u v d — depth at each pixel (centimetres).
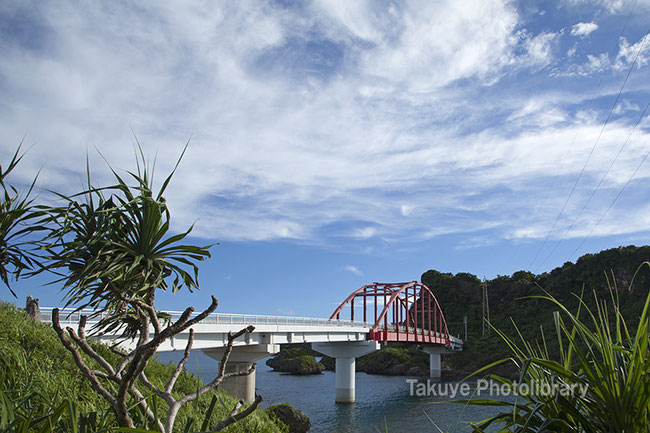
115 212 348
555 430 266
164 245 356
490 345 9144
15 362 582
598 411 264
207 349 3100
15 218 356
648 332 249
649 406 245
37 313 1441
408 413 3959
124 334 393
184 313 285
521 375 256
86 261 345
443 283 13712
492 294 12156
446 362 9506
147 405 339
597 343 265
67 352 1095
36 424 291
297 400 5116
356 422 3691
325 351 5306
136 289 342
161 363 1502
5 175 366
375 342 5506
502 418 295
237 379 3022
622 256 8594
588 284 8900
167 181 351
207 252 362
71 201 343
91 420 311
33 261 366
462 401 297
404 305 7850
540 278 11062
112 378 307
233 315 3014
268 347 3347
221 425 319
